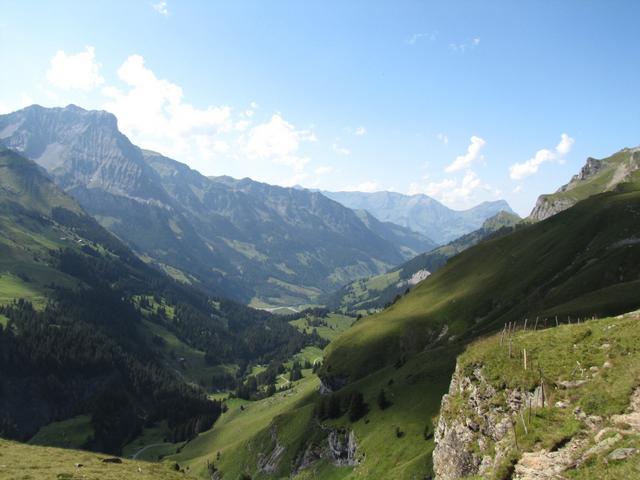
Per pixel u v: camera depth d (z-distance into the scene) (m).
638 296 96.31
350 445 118.50
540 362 44.62
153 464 59.69
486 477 37.31
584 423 34.00
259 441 168.00
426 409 106.19
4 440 58.59
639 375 34.56
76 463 51.59
